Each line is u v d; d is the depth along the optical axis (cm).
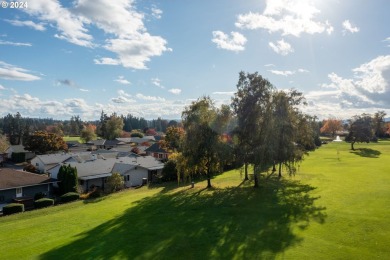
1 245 2439
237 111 3981
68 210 3725
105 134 15850
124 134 16612
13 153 9412
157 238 2352
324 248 1983
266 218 2675
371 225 2336
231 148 4131
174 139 8281
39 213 3684
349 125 9638
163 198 3834
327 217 2583
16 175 4794
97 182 5503
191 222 2703
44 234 2673
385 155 7488
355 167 5453
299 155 3981
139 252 2102
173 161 5675
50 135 9850
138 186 5350
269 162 3831
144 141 13750
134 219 2928
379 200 3044
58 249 2266
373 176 4462
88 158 6850
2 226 3095
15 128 14962
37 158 7131
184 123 4303
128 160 6391
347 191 3519
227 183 4597
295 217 2645
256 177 4031
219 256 1967
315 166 5769
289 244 2078
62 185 4894
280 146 3828
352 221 2447
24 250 2292
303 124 4575
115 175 5119
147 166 6006
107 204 3831
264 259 1880
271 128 3791
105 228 2714
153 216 2992
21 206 3925
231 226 2520
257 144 3856
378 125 13312
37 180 4772
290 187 3925
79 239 2456
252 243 2134
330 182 4131
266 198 3394
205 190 4134
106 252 2141
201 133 4166
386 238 2083
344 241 2073
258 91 3894
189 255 2011
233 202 3322
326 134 15800
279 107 3919
